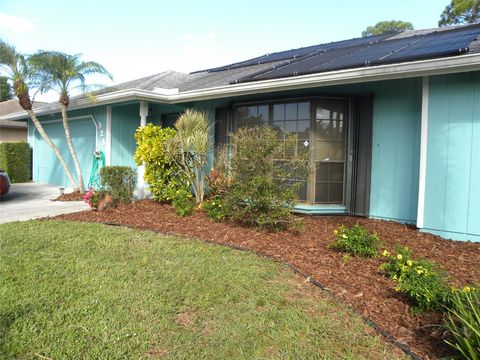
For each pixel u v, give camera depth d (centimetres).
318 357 271
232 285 389
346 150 748
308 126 738
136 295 361
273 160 598
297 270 430
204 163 784
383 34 1123
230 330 305
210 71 1348
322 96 730
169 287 380
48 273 412
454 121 577
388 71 575
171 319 321
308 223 663
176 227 634
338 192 749
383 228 633
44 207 862
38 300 346
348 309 338
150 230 614
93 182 1098
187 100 902
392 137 689
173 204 760
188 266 441
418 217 614
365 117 724
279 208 581
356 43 1041
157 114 1144
